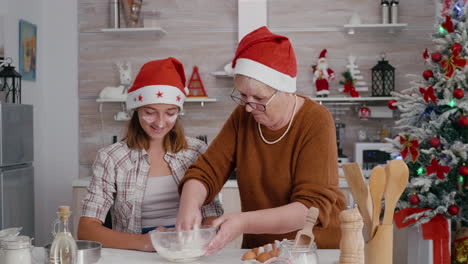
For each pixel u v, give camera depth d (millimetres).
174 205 1960
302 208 1537
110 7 4195
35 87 4035
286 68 1622
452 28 2369
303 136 1659
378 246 1245
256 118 1666
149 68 1926
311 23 4148
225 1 4176
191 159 2006
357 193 1257
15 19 3707
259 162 1739
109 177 1905
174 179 1962
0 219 2865
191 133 4234
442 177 2264
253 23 4062
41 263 1497
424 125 2473
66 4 4199
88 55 4238
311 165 1618
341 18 4133
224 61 4191
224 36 4180
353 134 4188
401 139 2414
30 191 3232
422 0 4098
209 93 4207
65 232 1353
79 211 3701
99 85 4238
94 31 4227
